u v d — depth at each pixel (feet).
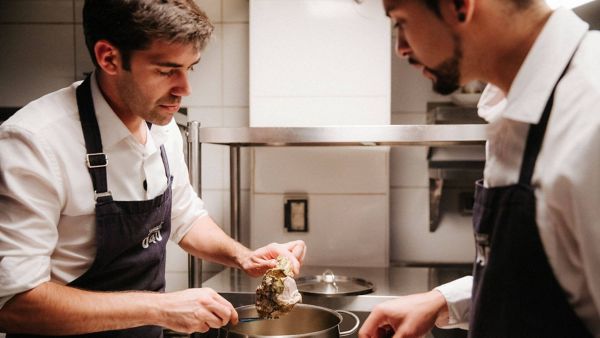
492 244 2.23
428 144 5.61
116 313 2.79
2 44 6.61
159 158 3.68
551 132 2.00
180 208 4.26
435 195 6.34
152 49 2.86
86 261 3.25
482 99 2.75
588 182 1.82
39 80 6.61
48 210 2.92
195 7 3.04
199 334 4.49
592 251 1.84
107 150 3.26
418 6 2.04
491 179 2.32
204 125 6.61
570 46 2.07
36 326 2.73
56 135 3.01
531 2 2.07
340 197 6.07
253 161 6.14
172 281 6.71
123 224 3.28
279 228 6.17
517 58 2.16
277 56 5.84
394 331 3.01
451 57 2.14
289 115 5.86
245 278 5.54
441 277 5.65
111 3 2.80
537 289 2.11
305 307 3.45
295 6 5.80
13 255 2.70
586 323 2.10
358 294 4.81
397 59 6.40
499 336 2.24
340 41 5.78
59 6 6.54
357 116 5.80
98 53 2.98
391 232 6.51
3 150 2.80
